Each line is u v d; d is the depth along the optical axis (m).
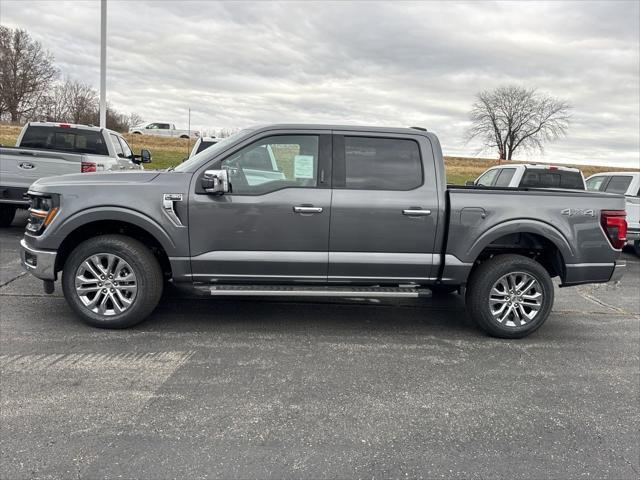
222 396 3.45
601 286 7.60
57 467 2.59
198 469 2.63
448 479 2.65
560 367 4.26
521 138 54.56
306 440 2.95
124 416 3.12
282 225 4.55
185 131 54.12
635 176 10.50
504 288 4.89
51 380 3.57
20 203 8.59
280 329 4.89
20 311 5.02
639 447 3.04
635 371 4.23
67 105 53.69
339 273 4.70
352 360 4.20
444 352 4.49
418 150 4.76
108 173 4.65
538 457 2.89
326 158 4.65
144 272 4.51
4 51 50.94
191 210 4.48
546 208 4.80
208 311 5.35
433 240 4.73
